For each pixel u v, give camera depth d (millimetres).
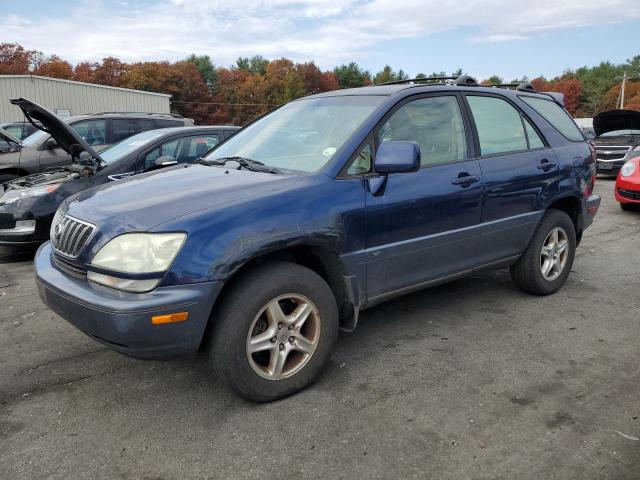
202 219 2715
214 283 2664
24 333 4047
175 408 2973
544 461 2473
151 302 2566
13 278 5480
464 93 4066
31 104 5078
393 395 3078
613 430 2705
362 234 3240
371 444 2615
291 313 3068
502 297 4719
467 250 3918
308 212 2994
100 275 2723
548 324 4105
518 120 4426
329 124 3648
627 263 5832
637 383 3180
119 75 76688
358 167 3312
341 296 3311
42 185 6117
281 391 2996
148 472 2441
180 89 80500
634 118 13461
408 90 3723
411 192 3453
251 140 4059
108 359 3590
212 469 2453
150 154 6633
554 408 2916
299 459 2512
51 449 2617
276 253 3078
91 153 5977
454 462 2473
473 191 3818
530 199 4293
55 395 3133
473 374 3320
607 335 3893
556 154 4559
